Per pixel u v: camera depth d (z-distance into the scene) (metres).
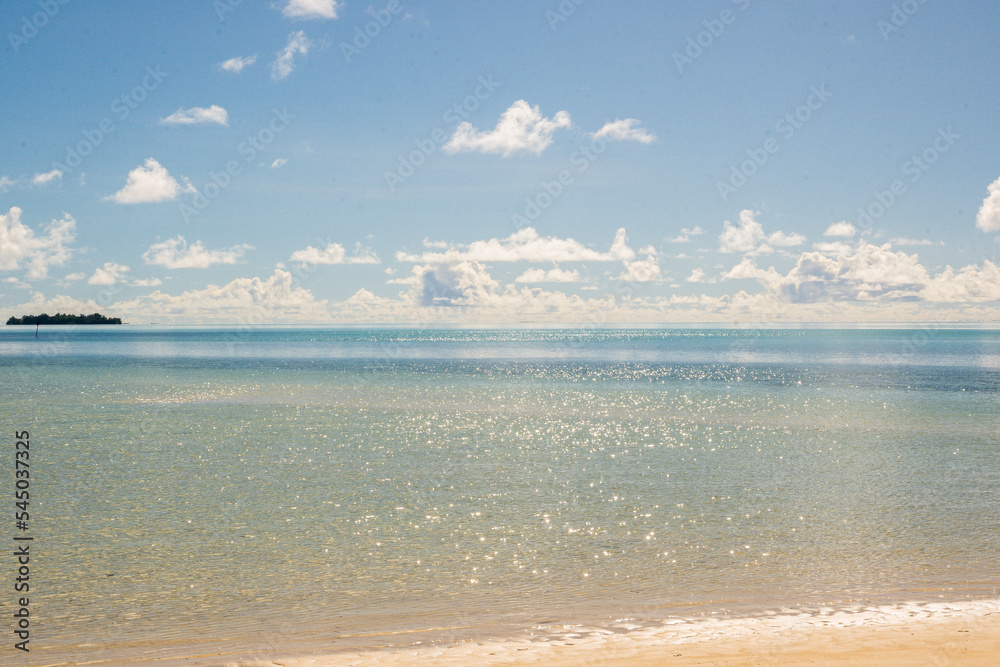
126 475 19.36
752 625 8.84
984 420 31.08
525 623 9.09
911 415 32.97
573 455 22.50
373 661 7.80
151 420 30.92
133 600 10.23
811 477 19.11
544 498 16.70
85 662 8.02
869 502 16.31
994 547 12.71
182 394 42.94
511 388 47.81
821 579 10.96
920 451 23.36
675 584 10.77
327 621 9.30
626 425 29.69
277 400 39.62
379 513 15.34
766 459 21.81
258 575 11.35
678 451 23.30
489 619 9.28
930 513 15.26
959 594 10.13
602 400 40.09
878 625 8.75
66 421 30.47
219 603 10.06
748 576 11.16
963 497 16.78
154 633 8.93
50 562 12.06
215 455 22.44
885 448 23.94
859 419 31.59
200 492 17.34
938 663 7.39
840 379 55.69
